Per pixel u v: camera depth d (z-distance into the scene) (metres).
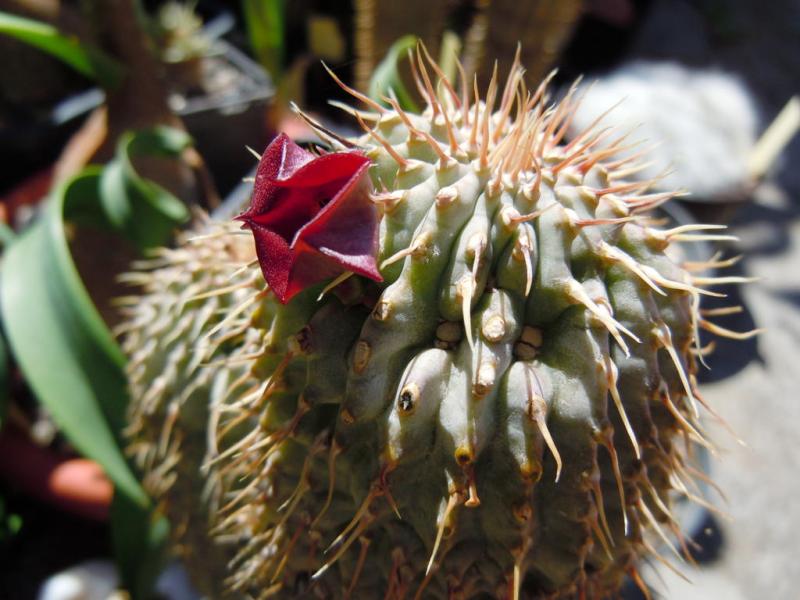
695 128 0.26
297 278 0.08
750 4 0.47
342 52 0.25
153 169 0.21
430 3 0.20
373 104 0.10
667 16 0.43
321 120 0.24
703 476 0.11
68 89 0.29
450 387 0.08
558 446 0.09
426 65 0.20
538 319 0.09
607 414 0.09
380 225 0.09
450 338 0.09
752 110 0.30
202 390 0.12
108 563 0.19
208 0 0.34
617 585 0.11
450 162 0.09
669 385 0.10
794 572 0.23
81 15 0.28
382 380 0.09
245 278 0.11
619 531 0.10
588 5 0.34
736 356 0.22
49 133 0.28
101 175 0.18
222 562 0.14
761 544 0.23
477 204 0.09
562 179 0.09
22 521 0.20
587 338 0.09
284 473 0.10
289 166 0.08
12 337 0.15
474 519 0.09
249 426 0.12
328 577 0.11
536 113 0.10
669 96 0.27
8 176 0.28
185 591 0.18
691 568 0.22
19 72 0.28
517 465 0.08
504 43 0.20
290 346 0.09
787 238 0.35
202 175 0.22
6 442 0.20
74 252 0.20
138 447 0.15
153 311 0.14
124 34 0.21
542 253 0.09
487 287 0.09
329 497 0.09
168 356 0.13
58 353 0.15
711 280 0.10
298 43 0.29
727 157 0.25
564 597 0.10
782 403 0.28
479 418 0.08
